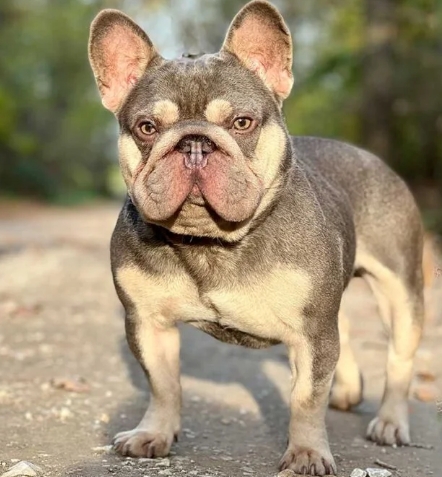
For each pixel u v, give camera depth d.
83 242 4.34
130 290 1.14
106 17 1.15
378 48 4.73
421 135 4.87
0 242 4.20
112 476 1.06
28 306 2.26
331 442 1.26
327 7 6.34
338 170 1.34
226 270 1.09
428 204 4.49
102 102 1.16
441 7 4.31
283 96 1.13
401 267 1.35
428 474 1.13
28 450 1.15
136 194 1.04
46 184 9.77
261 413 1.40
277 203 1.10
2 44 9.39
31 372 1.60
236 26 1.12
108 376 1.60
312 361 1.11
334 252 1.13
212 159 1.01
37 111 10.58
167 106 1.05
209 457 1.16
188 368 1.68
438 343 1.89
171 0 6.52
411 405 1.46
